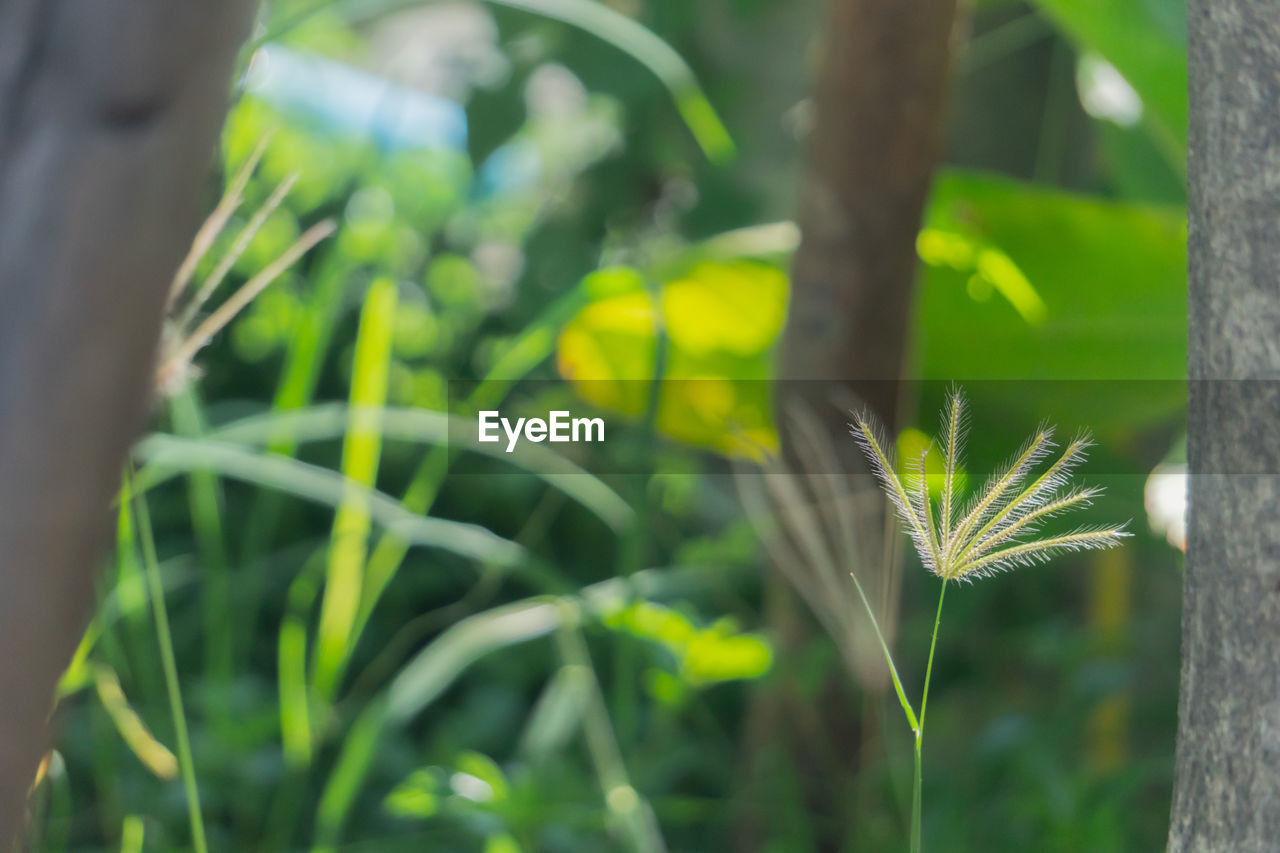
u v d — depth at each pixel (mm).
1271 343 975
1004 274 2094
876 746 1938
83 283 970
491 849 1635
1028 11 2779
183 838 1920
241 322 3021
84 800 2027
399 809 1655
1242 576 981
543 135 3727
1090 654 2273
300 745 1809
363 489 1686
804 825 1854
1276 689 975
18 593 977
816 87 1738
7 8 969
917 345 1955
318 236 1145
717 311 2404
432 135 3443
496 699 2414
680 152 3387
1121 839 1763
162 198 973
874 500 1528
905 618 2365
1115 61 1922
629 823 1633
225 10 972
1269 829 974
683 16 3150
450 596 2973
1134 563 2768
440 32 4035
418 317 3314
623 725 1949
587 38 3211
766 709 1978
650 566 2816
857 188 1677
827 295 1704
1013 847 1761
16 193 968
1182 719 1005
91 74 966
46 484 974
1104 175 2871
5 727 984
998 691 2475
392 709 1712
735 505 2533
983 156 2770
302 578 2170
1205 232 991
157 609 1265
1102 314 2068
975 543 1048
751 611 2461
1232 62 981
